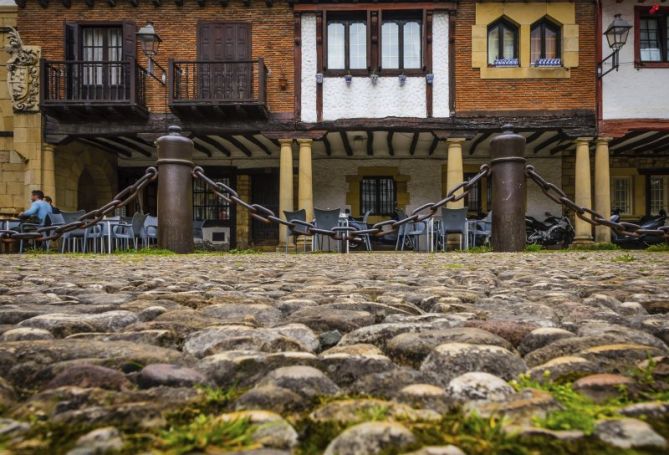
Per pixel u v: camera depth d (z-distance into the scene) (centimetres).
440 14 1456
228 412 97
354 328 182
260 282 349
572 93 1453
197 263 596
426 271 448
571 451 77
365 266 538
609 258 636
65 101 1380
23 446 81
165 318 190
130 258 703
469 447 79
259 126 1459
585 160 1456
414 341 142
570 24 1448
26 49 1466
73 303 241
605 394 103
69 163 1575
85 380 112
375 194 1820
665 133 1500
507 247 773
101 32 1499
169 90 1378
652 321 179
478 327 165
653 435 81
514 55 1475
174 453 78
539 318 187
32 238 694
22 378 121
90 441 81
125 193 729
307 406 100
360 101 1462
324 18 1452
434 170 1800
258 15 1470
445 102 1457
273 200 1827
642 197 1795
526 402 94
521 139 755
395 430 82
